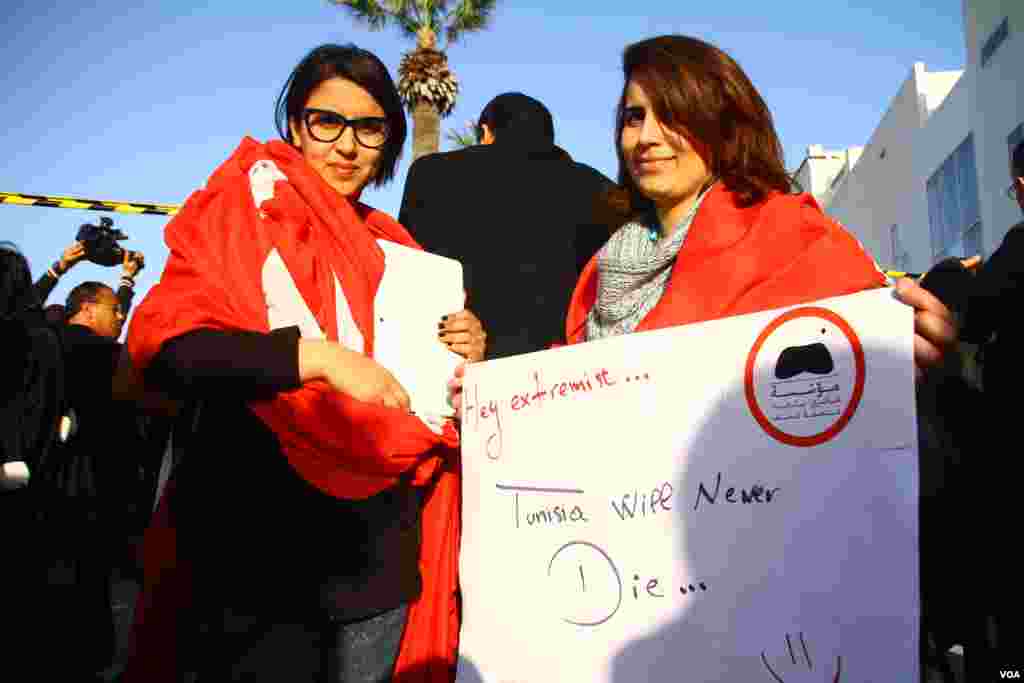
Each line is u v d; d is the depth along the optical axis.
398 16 15.41
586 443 1.62
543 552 1.63
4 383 2.86
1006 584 1.67
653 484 1.52
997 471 1.64
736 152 1.84
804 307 1.43
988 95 15.03
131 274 5.03
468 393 1.80
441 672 1.81
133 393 2.03
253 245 1.78
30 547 3.06
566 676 1.54
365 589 1.70
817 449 1.38
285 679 1.63
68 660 3.34
